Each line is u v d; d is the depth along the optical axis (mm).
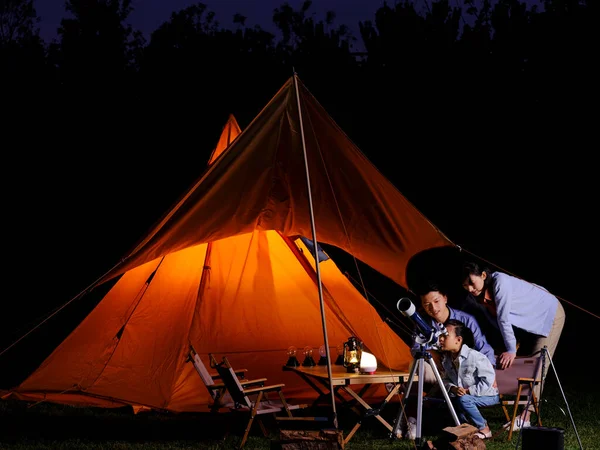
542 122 14484
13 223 17172
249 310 6812
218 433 5441
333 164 6039
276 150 5977
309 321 6898
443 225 15148
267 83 17359
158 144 17750
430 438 5156
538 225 14477
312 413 6090
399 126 15734
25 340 10914
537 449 3893
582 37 14047
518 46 14617
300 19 17172
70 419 5809
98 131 17766
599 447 4895
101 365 6477
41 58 17781
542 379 5301
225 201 5734
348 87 16312
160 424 5699
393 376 5113
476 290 5531
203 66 17469
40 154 17578
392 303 12984
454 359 5219
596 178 14039
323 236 5852
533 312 5660
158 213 17562
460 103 15188
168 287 6734
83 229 17328
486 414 6238
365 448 4891
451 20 15383
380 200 6000
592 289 13297
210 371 6375
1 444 4996
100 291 14258
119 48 18000
